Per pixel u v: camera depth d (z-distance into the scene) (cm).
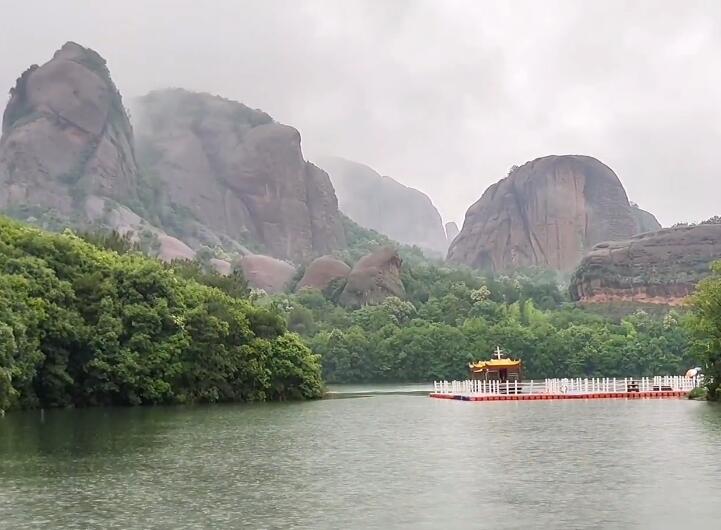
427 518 2884
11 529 2755
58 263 8906
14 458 4412
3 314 7144
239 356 10075
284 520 2866
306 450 4788
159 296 9419
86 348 8619
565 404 9288
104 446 4969
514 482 3578
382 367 18588
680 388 11038
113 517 2920
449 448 4859
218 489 3462
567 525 2759
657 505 3048
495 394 10425
